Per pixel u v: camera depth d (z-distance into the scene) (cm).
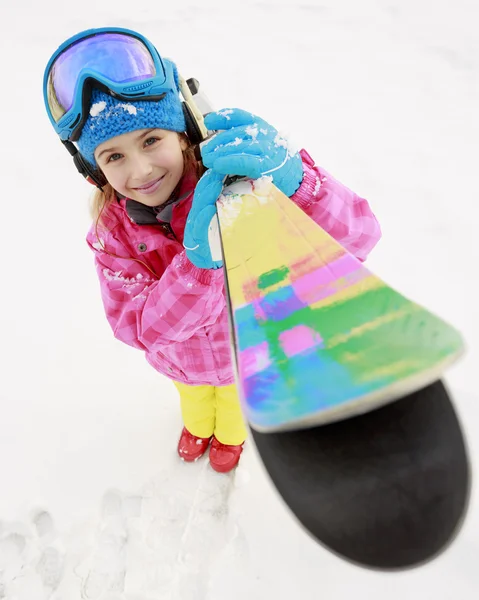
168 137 96
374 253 197
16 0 372
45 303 202
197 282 93
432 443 41
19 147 267
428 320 41
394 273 190
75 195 243
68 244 223
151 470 156
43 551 143
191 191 104
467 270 191
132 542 143
